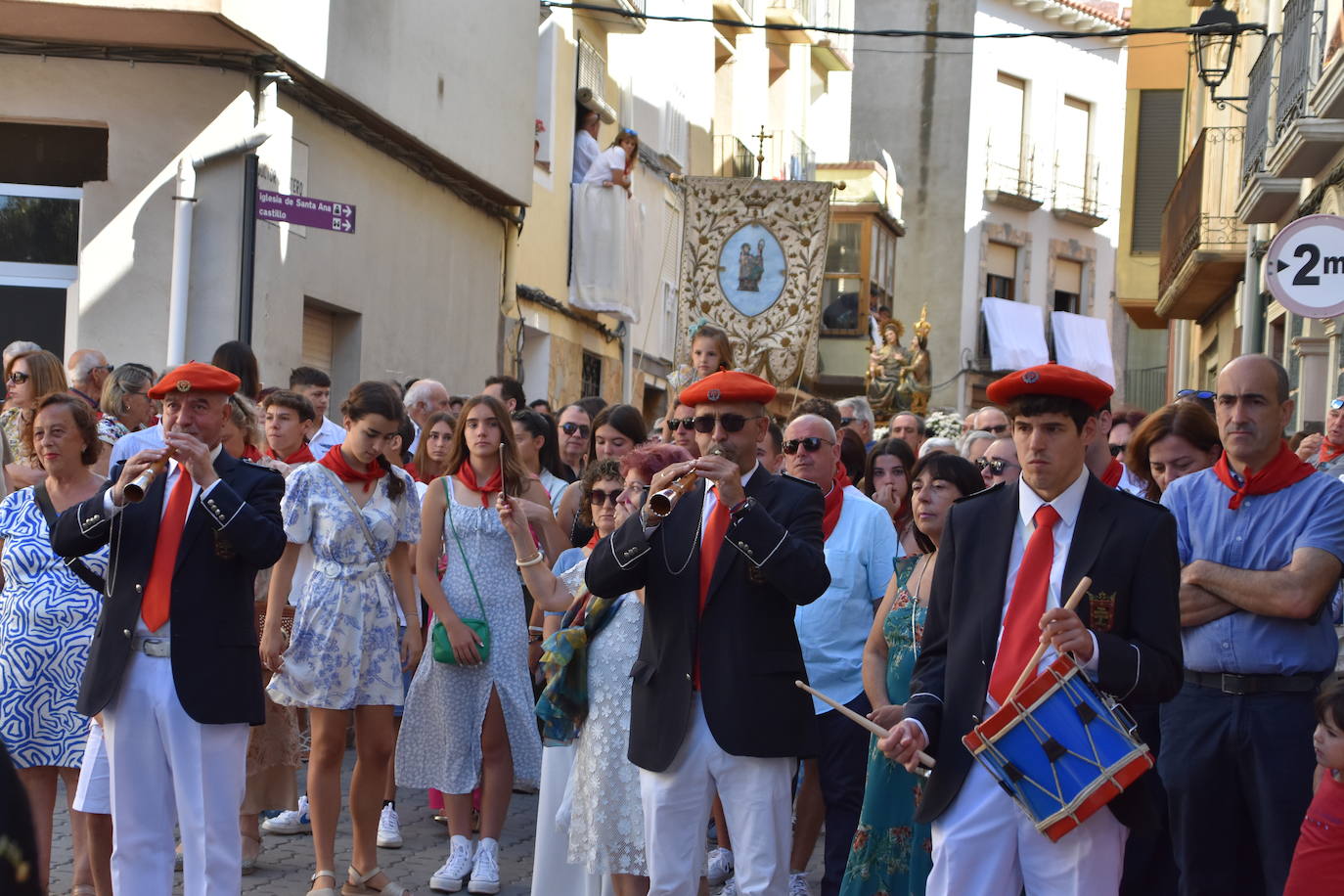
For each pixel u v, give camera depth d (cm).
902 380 3356
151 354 1198
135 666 564
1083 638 410
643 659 526
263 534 570
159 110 1195
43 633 648
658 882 517
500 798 709
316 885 669
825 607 664
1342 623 662
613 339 2444
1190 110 2561
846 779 646
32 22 1144
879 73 4316
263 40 1172
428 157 1578
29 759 646
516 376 1938
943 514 595
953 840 431
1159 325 3127
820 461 679
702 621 516
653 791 518
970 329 4300
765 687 511
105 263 1199
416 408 1064
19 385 874
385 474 714
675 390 903
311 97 1301
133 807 564
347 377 1444
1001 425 1009
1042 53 4466
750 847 509
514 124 1823
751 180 2211
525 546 657
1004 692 426
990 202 4331
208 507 562
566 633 575
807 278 2197
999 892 429
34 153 1224
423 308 1611
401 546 728
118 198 1196
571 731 582
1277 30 1658
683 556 520
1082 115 4634
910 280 4288
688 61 2792
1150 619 421
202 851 563
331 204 1145
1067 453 430
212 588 568
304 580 782
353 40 1353
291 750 734
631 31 2322
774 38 3331
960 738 432
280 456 879
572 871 613
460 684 715
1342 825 467
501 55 1769
